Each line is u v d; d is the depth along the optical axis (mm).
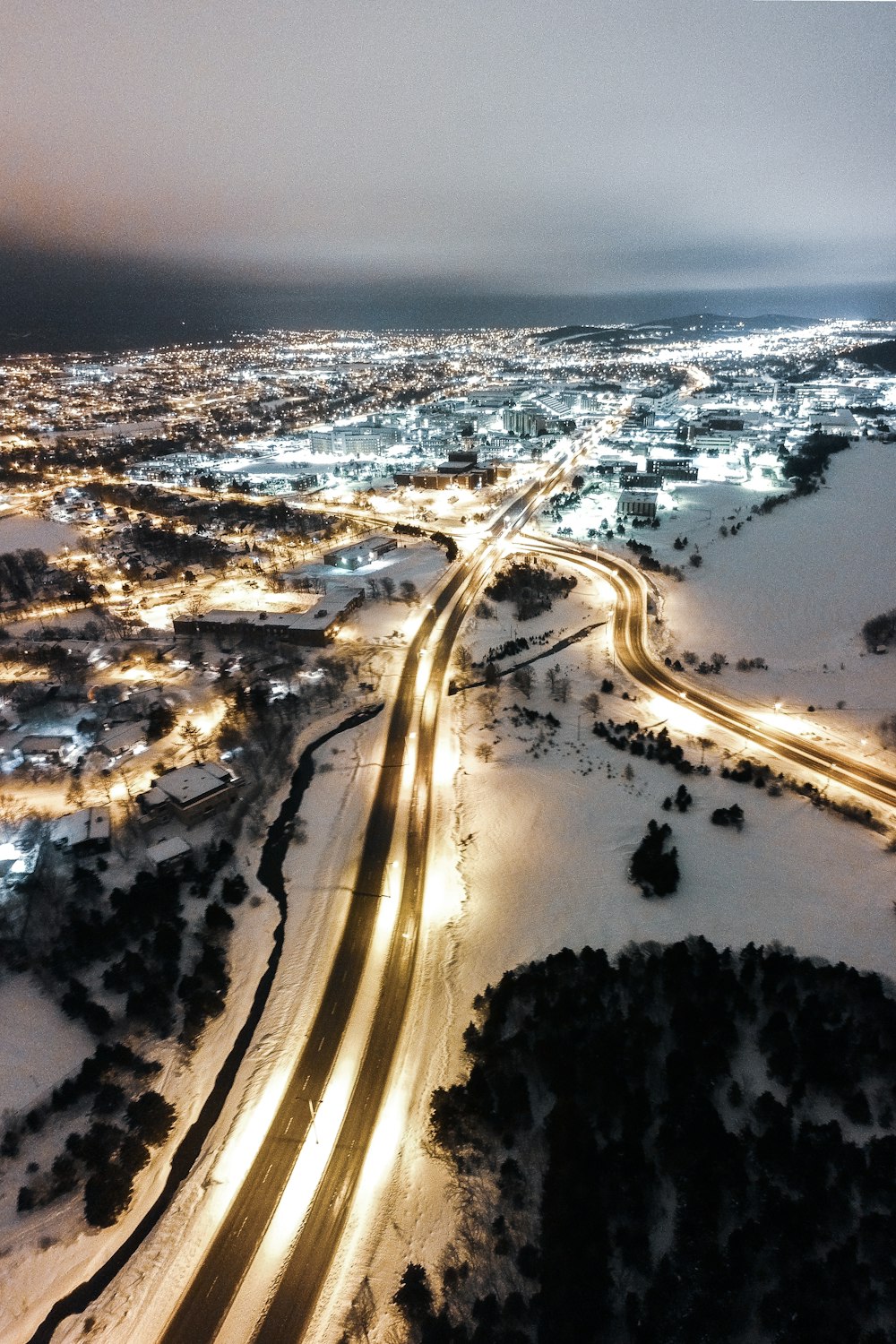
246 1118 71625
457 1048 76562
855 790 115562
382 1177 65875
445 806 116562
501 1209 61594
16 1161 68250
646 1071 70188
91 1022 79938
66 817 111562
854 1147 61781
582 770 122562
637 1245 57156
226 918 93125
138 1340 56062
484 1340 52938
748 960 80375
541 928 90750
